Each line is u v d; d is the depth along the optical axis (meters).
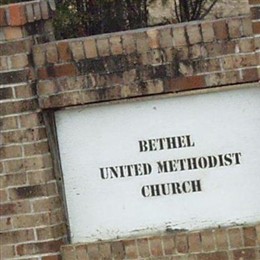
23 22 8.84
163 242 8.89
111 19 15.19
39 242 8.95
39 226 8.95
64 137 8.99
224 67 8.76
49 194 8.93
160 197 8.96
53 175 8.96
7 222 8.95
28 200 8.93
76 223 9.05
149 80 8.80
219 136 8.88
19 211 8.94
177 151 8.91
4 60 8.87
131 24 15.34
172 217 8.96
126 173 8.98
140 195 8.98
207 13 16.00
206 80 8.77
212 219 8.93
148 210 8.98
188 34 8.76
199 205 8.93
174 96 8.86
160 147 8.92
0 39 8.86
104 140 8.97
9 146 8.90
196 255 8.88
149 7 15.77
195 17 15.93
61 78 8.86
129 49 8.80
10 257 8.96
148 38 8.78
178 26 8.77
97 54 8.82
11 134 8.89
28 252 8.96
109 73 8.83
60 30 14.40
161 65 8.79
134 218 9.00
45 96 8.87
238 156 8.88
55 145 9.00
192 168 8.91
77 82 8.86
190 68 8.78
